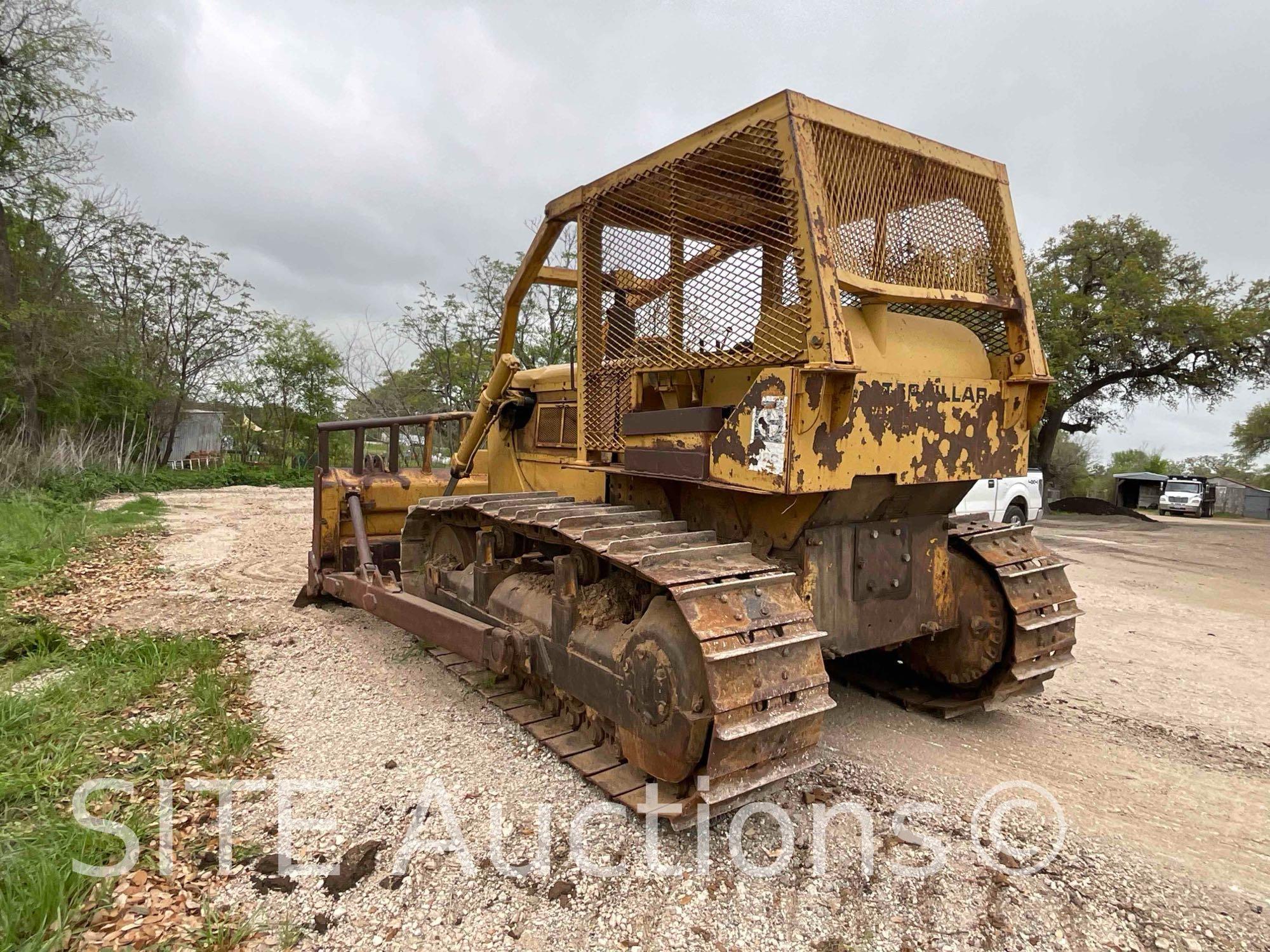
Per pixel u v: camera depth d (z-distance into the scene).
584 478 4.51
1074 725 4.17
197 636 5.27
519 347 17.19
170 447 23.91
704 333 3.14
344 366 23.50
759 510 3.33
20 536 8.77
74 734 3.52
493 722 3.88
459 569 4.83
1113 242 20.22
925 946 2.31
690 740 2.62
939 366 3.30
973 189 3.45
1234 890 2.61
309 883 2.55
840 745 3.78
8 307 16.94
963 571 4.07
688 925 2.39
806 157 2.74
